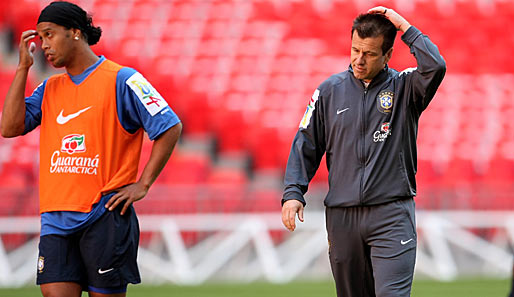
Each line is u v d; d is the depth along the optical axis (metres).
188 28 55.06
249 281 37.22
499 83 53.50
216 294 29.28
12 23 55.38
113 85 14.28
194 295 28.95
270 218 37.94
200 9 56.41
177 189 37.66
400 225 14.77
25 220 36.78
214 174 44.59
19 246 36.81
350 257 15.40
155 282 36.88
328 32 55.53
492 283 33.75
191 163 43.97
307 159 15.48
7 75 51.91
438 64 14.09
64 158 14.17
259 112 49.12
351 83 15.10
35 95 14.83
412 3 58.34
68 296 14.02
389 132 14.80
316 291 30.38
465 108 50.53
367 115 14.86
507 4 58.69
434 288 31.50
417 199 38.50
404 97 14.82
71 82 14.45
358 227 15.02
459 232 38.47
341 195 15.05
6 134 14.70
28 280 36.62
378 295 14.65
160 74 51.53
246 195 38.03
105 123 14.27
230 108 49.44
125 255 14.34
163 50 53.50
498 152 47.66
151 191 37.50
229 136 48.34
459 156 47.25
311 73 52.22
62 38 14.12
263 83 51.16
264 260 37.69
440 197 38.53
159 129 14.37
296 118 49.00
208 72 51.84
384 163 14.82
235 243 37.69
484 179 45.53
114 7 56.38
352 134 14.94
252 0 56.97
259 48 53.72
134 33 54.59
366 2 57.94
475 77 53.97
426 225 38.28
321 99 15.26
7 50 55.12
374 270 14.86
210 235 37.66
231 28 55.09
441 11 58.22
